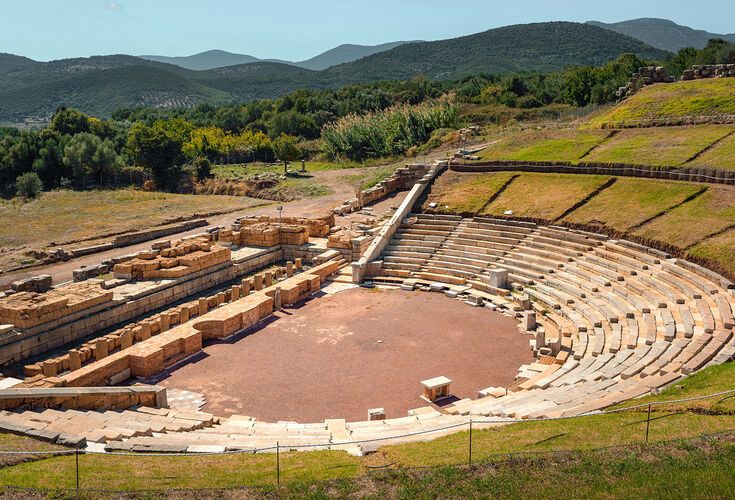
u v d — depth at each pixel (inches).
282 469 687.1
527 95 4480.8
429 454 721.6
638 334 1222.3
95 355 1227.2
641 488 609.9
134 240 2188.7
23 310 1228.5
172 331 1346.0
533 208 1988.2
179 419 959.6
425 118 3853.3
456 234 2007.9
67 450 695.7
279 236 2038.6
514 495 613.9
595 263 1627.7
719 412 763.4
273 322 1533.0
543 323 1486.2
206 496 615.2
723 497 583.2
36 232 2348.7
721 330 1108.5
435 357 1312.7
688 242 1498.5
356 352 1341.0
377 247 1971.0
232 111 6727.4
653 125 2439.7
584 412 840.3
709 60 4180.6
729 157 1872.5
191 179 3777.1
